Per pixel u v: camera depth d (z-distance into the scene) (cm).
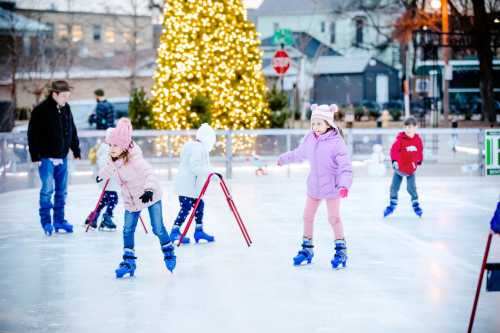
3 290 835
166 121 2625
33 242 1166
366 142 2227
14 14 5844
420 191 1848
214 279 878
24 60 5759
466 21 5616
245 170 2412
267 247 1095
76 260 1013
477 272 907
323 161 930
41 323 693
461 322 680
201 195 1080
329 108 936
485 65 5444
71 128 1259
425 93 4038
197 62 2630
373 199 1697
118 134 884
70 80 6694
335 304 752
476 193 1800
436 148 2330
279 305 749
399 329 658
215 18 2644
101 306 755
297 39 8644
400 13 8119
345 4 8975
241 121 2706
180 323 686
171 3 2667
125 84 7019
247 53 2720
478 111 6406
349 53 8956
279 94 3002
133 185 892
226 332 654
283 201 1662
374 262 976
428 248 1078
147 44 8594
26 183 1958
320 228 1278
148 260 1006
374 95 8738
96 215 1297
